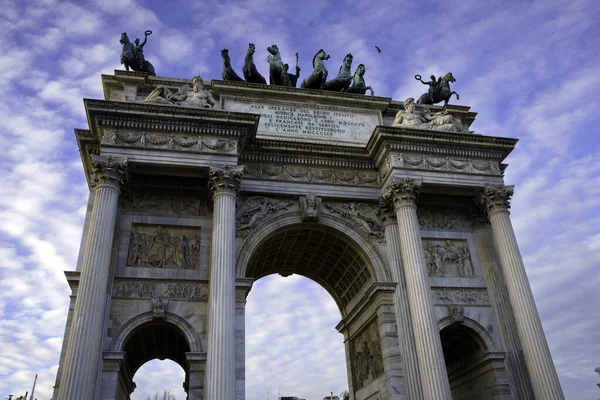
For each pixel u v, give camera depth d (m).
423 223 37.66
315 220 35.53
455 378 37.78
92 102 32.09
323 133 39.66
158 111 32.75
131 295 30.38
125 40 40.16
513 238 34.78
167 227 33.47
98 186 30.69
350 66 44.50
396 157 35.75
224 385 26.00
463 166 36.66
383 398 32.78
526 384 31.75
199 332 29.89
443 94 44.22
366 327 37.50
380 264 35.28
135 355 33.62
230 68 40.88
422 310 30.70
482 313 34.50
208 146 33.06
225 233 30.48
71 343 25.91
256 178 35.81
